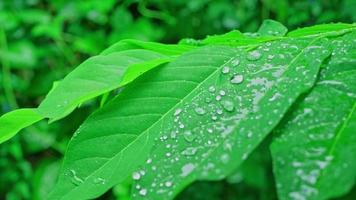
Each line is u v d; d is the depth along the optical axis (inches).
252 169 37.7
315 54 10.6
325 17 31.5
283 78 10.4
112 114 11.0
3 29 39.4
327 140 9.4
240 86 10.6
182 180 9.4
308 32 11.5
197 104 10.6
